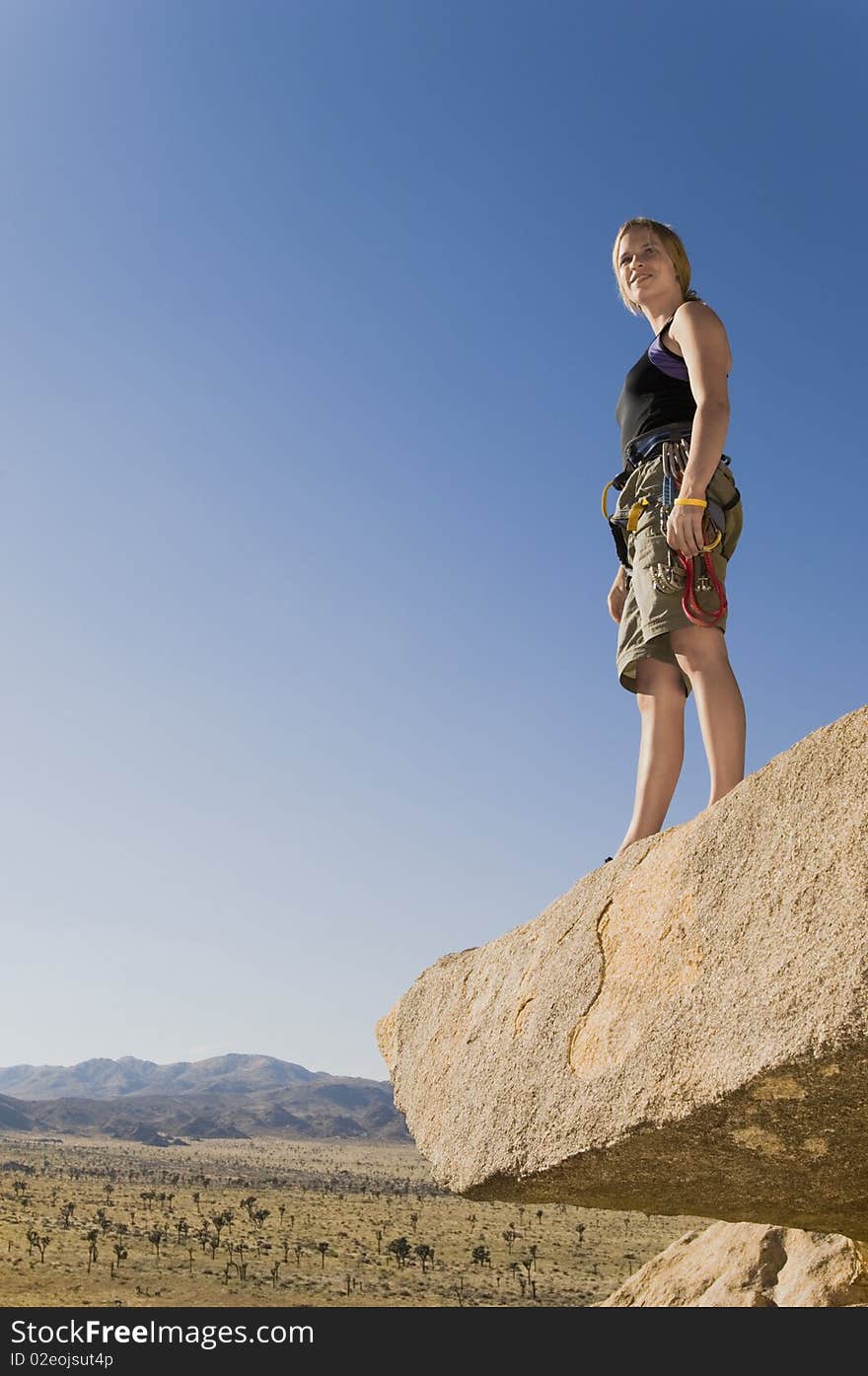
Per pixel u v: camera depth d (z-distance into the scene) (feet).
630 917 12.12
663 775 14.57
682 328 13.79
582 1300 337.11
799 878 9.58
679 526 12.88
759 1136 10.28
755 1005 9.62
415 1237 489.26
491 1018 14.65
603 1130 11.35
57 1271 350.23
